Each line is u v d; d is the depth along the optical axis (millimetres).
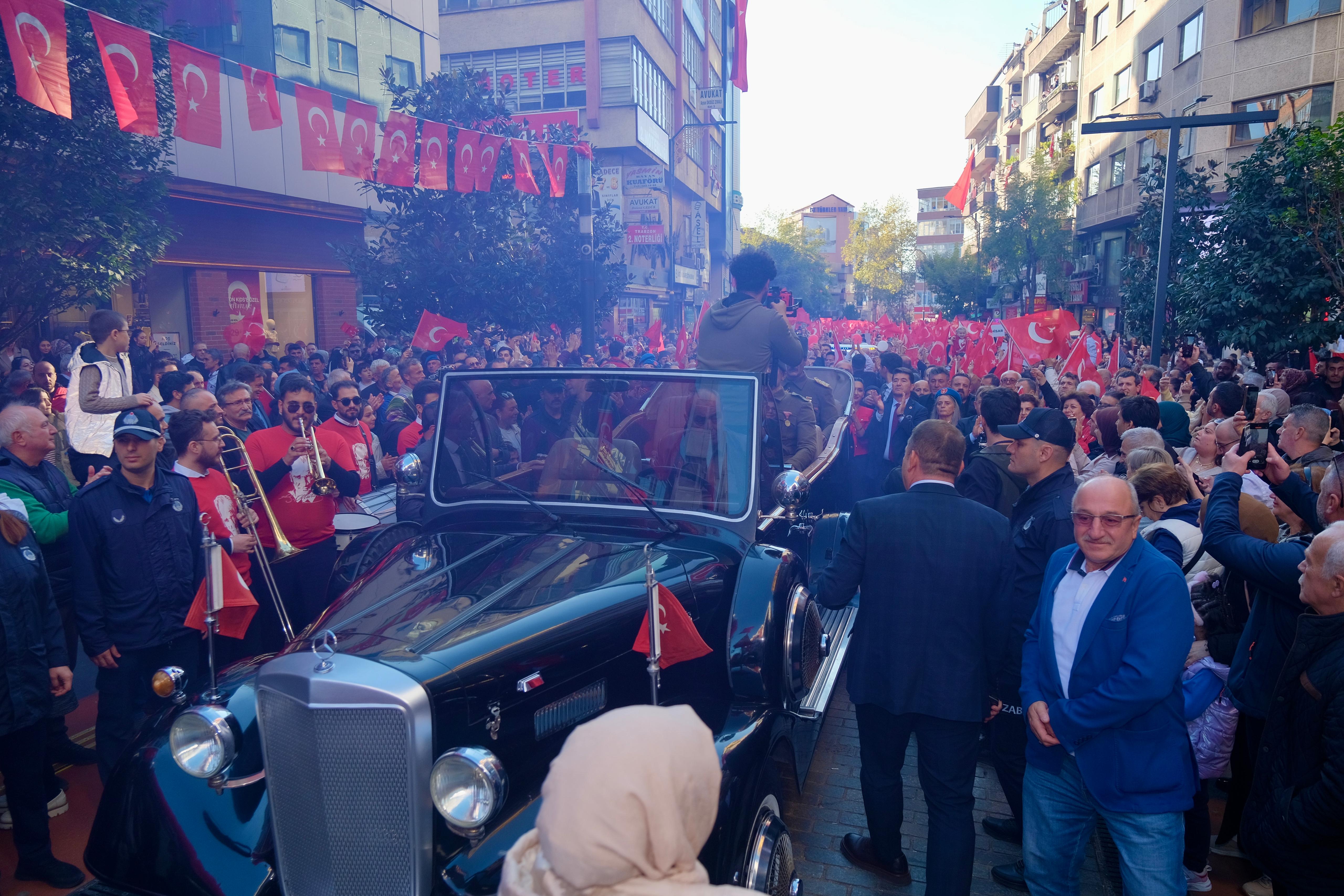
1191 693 3646
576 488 3857
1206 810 3537
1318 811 2512
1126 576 2811
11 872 3559
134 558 3852
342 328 19328
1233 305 11891
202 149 14914
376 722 2398
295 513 5016
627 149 32375
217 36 15562
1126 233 28250
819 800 4281
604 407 3879
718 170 52625
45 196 8484
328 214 18156
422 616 2844
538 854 1566
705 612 3291
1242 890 3604
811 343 24156
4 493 4078
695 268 44750
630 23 30797
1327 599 2582
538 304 13758
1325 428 4680
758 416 3799
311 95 6254
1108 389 9586
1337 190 11078
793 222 74125
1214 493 3596
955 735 3199
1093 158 32469
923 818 4117
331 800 2436
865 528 3367
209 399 5184
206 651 4410
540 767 2768
